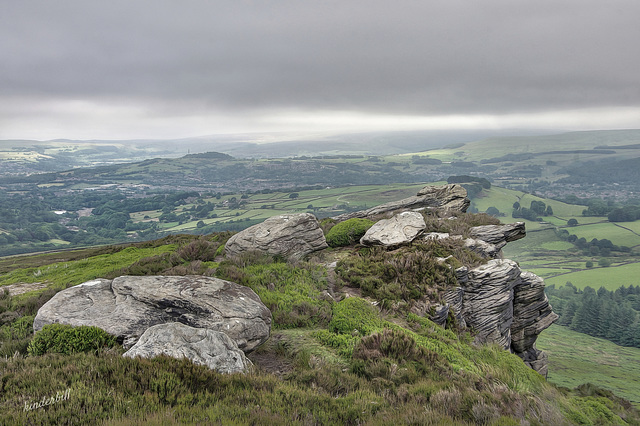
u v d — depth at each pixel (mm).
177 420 6008
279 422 6488
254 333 10508
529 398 9500
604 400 14766
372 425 6855
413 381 9492
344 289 17375
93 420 5812
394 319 14508
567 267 168625
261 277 16953
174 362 7805
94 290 11656
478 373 10969
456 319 16641
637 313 112500
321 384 8766
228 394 7367
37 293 18109
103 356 8227
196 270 17266
